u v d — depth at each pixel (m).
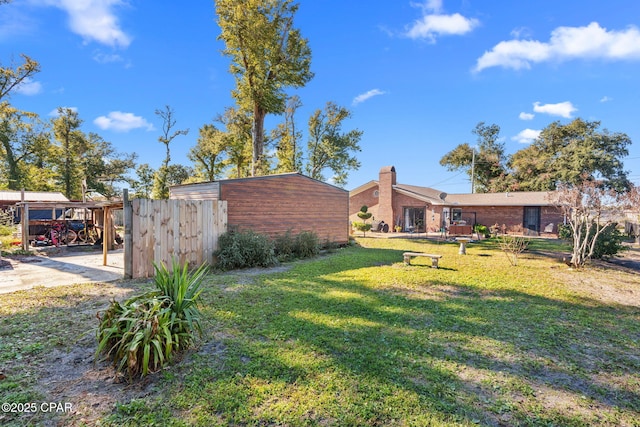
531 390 2.87
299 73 20.44
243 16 17.33
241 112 23.78
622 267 9.63
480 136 36.59
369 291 6.15
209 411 2.41
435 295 6.04
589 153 26.98
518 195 24.91
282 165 26.33
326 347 3.57
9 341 3.52
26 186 30.61
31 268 8.36
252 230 9.40
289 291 5.96
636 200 8.66
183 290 3.33
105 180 36.66
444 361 3.35
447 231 22.14
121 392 2.60
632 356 3.62
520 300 5.82
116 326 2.94
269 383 2.81
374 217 27.00
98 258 10.30
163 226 7.37
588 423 2.43
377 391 2.73
